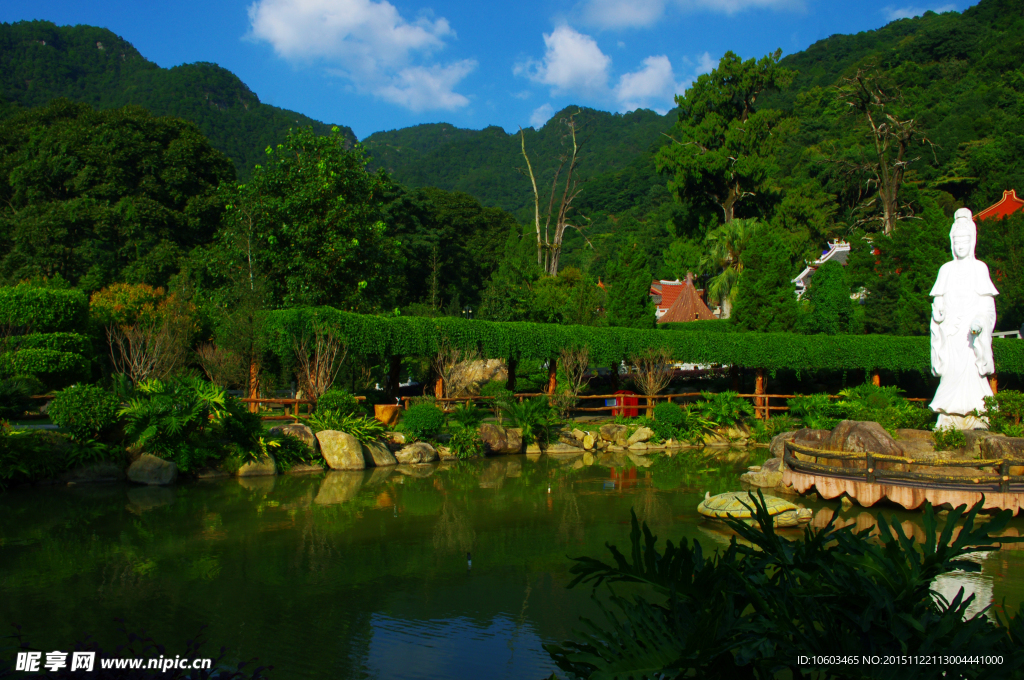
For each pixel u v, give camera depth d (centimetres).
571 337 2673
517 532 1142
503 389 2606
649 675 326
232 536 1079
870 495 1340
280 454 1731
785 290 3362
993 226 3734
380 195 3391
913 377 3322
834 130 6681
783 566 384
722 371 3747
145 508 1260
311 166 2992
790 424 2594
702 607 360
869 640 332
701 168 4728
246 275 2738
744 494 1259
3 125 4897
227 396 1739
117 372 2311
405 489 1544
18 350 2058
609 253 7375
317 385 2053
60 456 1470
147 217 4062
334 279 2944
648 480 1722
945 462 1275
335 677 593
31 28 10944
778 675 559
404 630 706
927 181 5619
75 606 746
